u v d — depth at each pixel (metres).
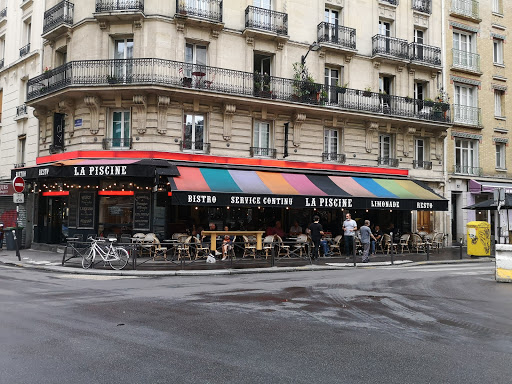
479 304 8.05
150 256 15.73
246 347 5.28
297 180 18.78
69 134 18.16
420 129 23.58
